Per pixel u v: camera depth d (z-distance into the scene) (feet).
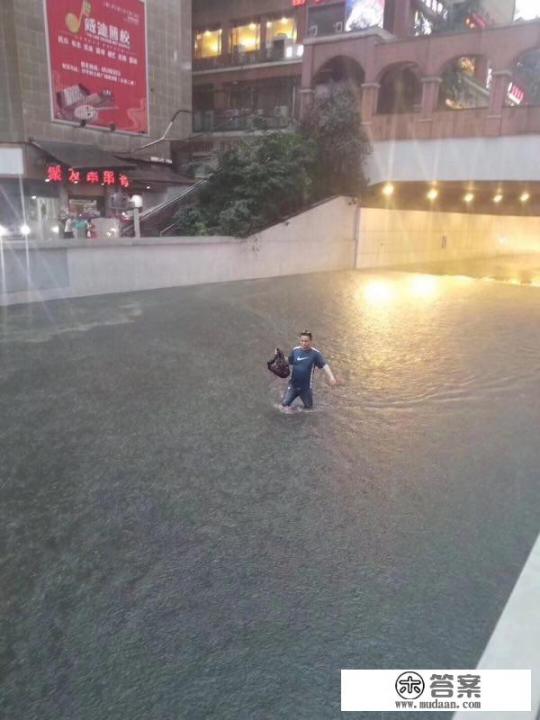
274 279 75.05
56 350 38.27
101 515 18.71
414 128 76.33
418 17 99.55
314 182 80.64
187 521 18.43
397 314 53.78
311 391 28.60
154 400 29.40
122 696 11.84
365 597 14.88
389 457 23.44
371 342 42.68
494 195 87.45
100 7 78.89
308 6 98.78
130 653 12.96
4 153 71.00
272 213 75.92
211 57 116.47
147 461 22.61
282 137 75.97
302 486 20.81
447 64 72.43
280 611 14.33
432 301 61.93
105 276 59.67
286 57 105.09
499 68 68.23
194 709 11.52
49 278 55.21
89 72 79.30
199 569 16.01
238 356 37.88
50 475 21.35
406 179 78.79
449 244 120.98
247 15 111.14
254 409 28.55
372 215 92.48
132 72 85.46
